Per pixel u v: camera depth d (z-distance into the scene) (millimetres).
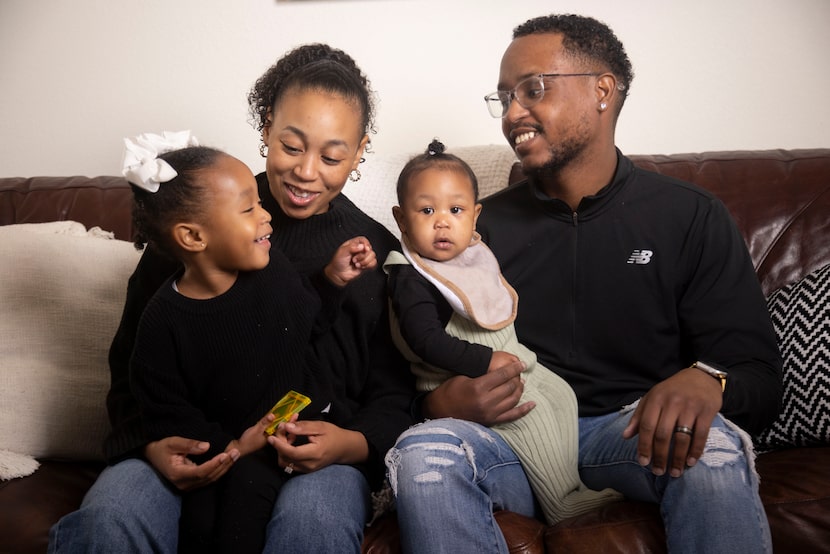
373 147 2467
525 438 1516
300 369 1496
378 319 1639
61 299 1766
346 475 1418
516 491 1522
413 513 1328
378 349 1644
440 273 1585
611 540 1362
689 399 1366
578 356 1659
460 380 1521
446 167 1586
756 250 1899
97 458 1724
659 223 1656
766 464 1527
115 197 2096
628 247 1657
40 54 2502
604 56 1686
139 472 1391
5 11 2482
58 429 1694
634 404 1566
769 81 2387
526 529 1437
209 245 1374
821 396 1544
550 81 1641
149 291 1553
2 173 2562
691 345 1645
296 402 1417
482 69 2428
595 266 1667
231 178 1360
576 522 1422
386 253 1678
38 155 2551
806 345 1616
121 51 2488
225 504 1369
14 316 1741
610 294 1651
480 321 1568
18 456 1644
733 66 2387
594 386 1631
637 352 1644
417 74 2439
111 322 1786
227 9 2455
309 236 1615
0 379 1691
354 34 2441
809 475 1425
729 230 1649
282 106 1531
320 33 2449
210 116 2496
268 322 1435
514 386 1513
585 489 1558
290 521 1306
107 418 1726
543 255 1703
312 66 1558
